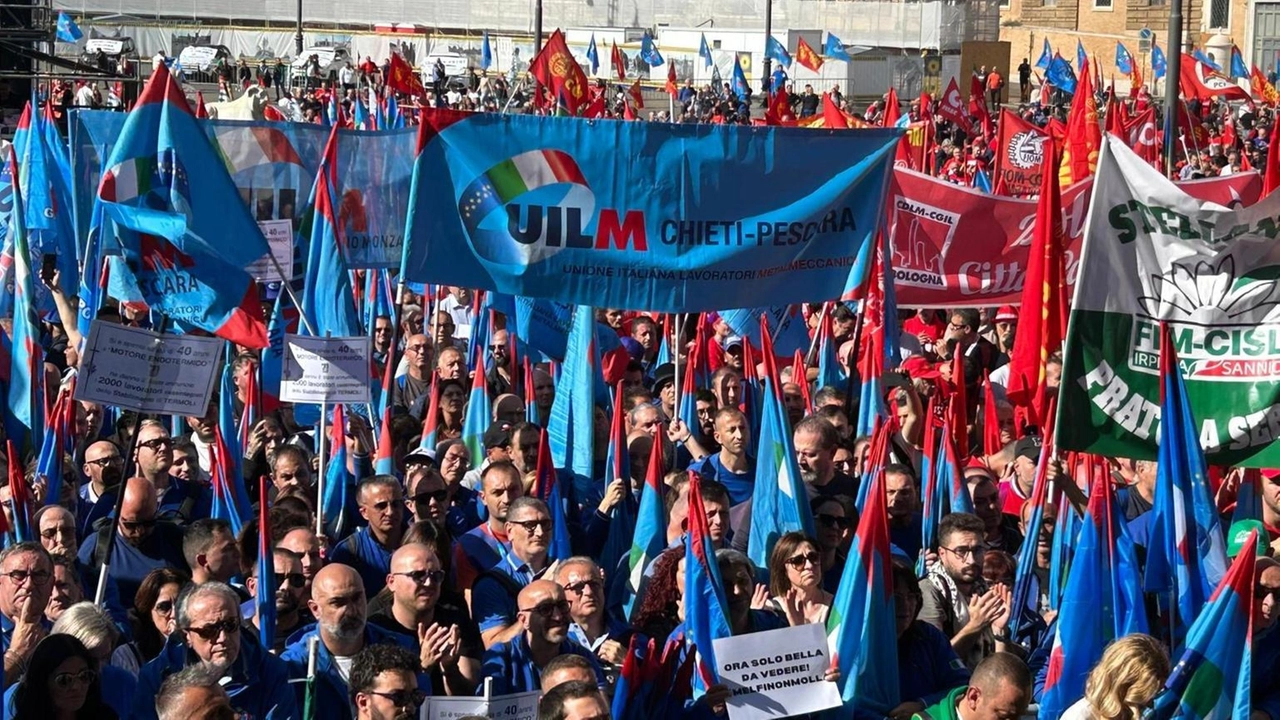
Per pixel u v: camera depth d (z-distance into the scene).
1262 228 7.77
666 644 7.54
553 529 9.41
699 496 7.52
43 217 15.61
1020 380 9.50
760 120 37.94
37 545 7.37
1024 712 6.89
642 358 15.34
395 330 11.30
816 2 80.50
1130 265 7.80
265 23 80.19
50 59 33.66
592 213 9.65
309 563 8.38
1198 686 6.96
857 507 9.55
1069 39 83.31
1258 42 79.31
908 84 68.31
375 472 10.81
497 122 9.59
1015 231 13.77
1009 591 8.59
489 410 11.71
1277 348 7.79
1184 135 34.78
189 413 8.70
